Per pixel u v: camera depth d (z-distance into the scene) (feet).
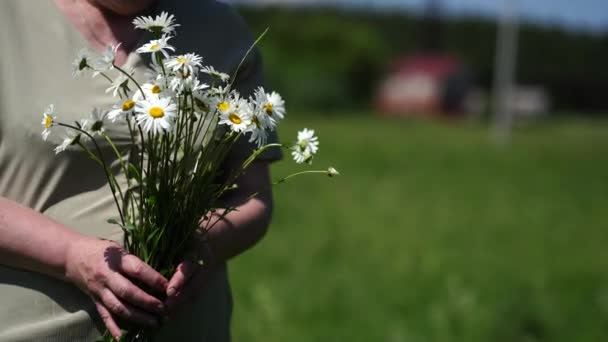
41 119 4.78
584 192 33.71
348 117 99.40
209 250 4.90
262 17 124.57
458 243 20.42
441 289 14.35
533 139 71.05
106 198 4.91
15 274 4.85
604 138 74.90
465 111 112.78
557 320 12.55
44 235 4.71
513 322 12.16
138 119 4.34
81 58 4.47
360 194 29.73
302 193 28.73
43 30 4.88
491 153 52.95
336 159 43.70
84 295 4.89
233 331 11.58
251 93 5.32
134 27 5.02
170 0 5.14
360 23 150.20
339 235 20.33
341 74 118.42
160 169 4.68
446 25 158.71
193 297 4.96
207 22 5.19
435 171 40.09
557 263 18.24
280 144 4.78
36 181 4.85
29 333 4.78
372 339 11.58
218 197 4.89
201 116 4.60
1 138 4.83
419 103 110.63
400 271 16.12
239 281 14.55
